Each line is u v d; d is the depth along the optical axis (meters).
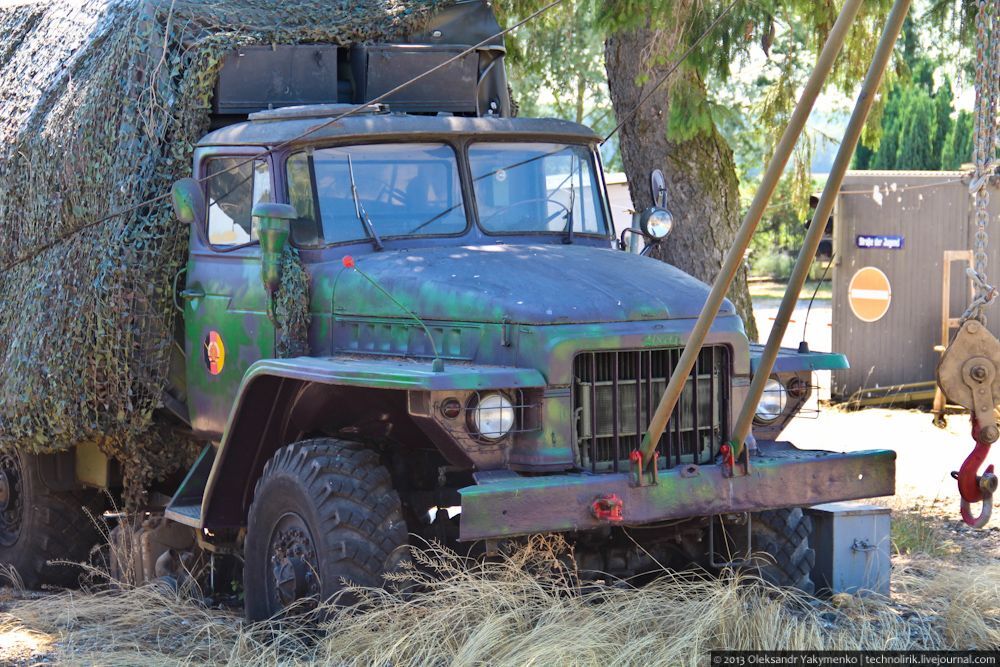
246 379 6.36
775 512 6.72
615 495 5.73
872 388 15.91
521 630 5.60
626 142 10.59
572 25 16.41
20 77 8.89
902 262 15.68
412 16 8.23
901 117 32.91
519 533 5.52
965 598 6.36
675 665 5.32
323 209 6.95
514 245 7.06
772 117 10.62
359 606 5.82
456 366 5.95
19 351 8.16
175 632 6.72
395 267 6.55
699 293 6.27
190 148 7.68
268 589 6.41
